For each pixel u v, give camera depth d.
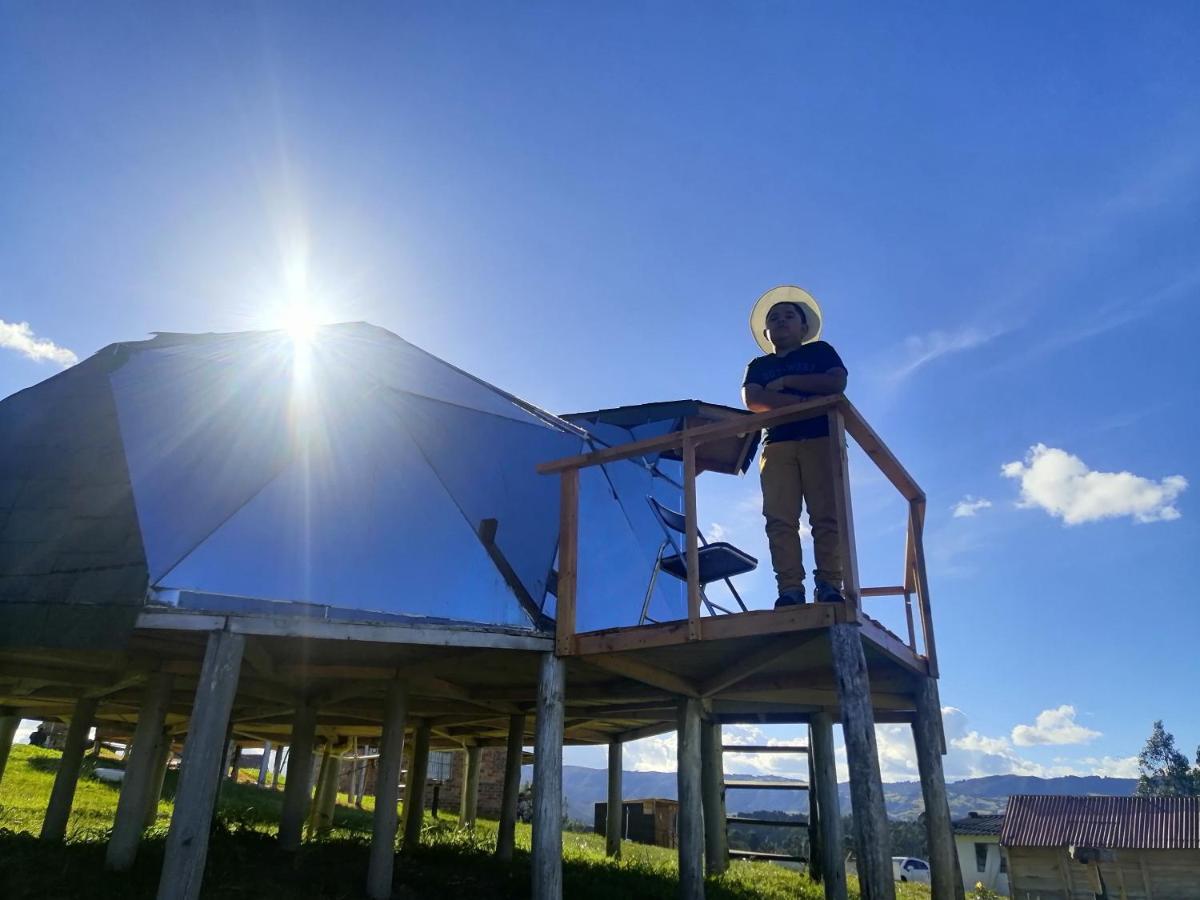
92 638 5.47
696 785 8.02
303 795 9.70
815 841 12.16
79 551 6.00
